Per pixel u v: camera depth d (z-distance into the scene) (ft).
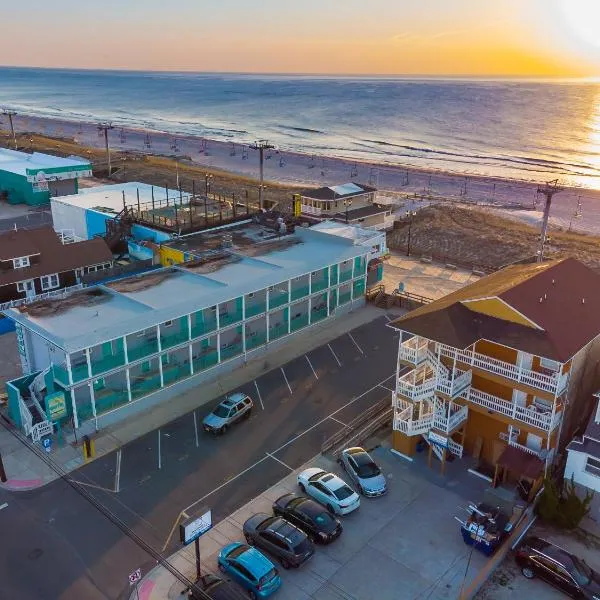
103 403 114.73
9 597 78.13
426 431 103.60
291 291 149.79
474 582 79.41
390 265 220.02
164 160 493.36
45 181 298.56
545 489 91.61
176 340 126.62
